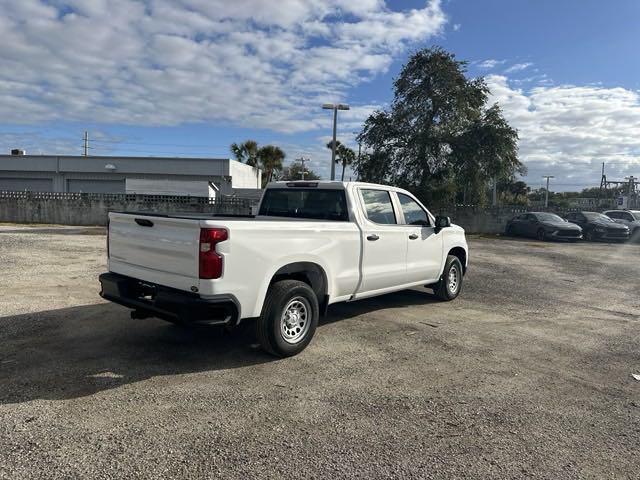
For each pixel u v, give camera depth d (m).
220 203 24.28
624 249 19.34
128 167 41.06
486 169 25.83
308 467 3.09
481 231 26.95
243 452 3.24
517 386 4.58
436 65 25.80
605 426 3.82
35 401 3.85
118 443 3.28
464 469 3.14
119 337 5.54
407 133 26.80
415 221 7.40
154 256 4.85
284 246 5.00
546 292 9.55
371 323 6.65
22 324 5.89
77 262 10.98
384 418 3.82
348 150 52.97
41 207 25.16
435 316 7.18
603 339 6.25
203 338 5.61
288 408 3.92
